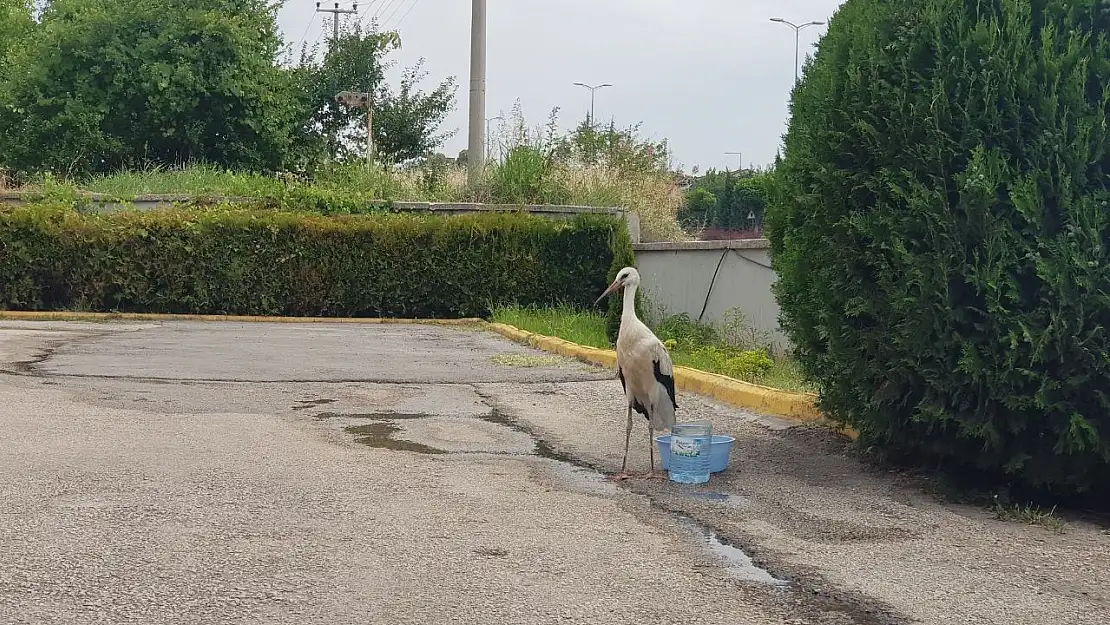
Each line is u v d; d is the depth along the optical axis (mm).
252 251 22328
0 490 6523
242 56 31703
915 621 4715
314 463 7660
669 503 6797
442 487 7039
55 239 21719
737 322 16391
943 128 6898
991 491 7176
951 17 7027
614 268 17547
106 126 30953
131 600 4703
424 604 4766
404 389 11688
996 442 6723
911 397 7148
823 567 5465
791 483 7438
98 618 4477
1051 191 6570
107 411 9547
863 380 7395
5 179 27469
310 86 38500
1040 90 6703
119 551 5391
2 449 7738
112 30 30719
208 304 22375
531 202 24656
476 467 7746
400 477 7309
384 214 23453
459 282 22688
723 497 6992
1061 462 6758
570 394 11547
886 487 7371
